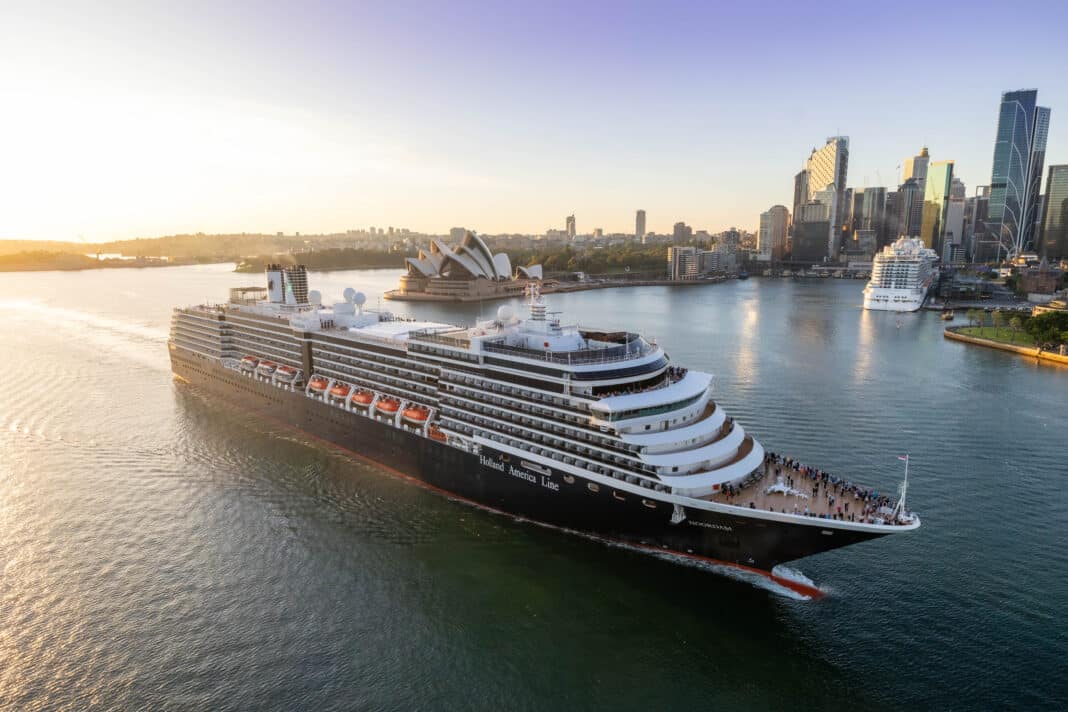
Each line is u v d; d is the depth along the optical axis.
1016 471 81.38
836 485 58.38
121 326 190.12
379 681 45.91
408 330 91.19
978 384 126.19
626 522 59.81
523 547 62.78
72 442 90.50
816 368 139.50
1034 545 63.47
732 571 57.03
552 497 64.00
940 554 61.81
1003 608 53.66
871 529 49.28
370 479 78.88
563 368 61.12
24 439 91.25
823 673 46.81
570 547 62.34
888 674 46.56
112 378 127.94
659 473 56.22
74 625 51.09
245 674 46.28
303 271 141.00
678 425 61.31
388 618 52.62
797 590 55.25
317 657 48.12
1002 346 167.12
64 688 44.62
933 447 89.75
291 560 60.66
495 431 68.12
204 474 80.00
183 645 49.09
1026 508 71.19
